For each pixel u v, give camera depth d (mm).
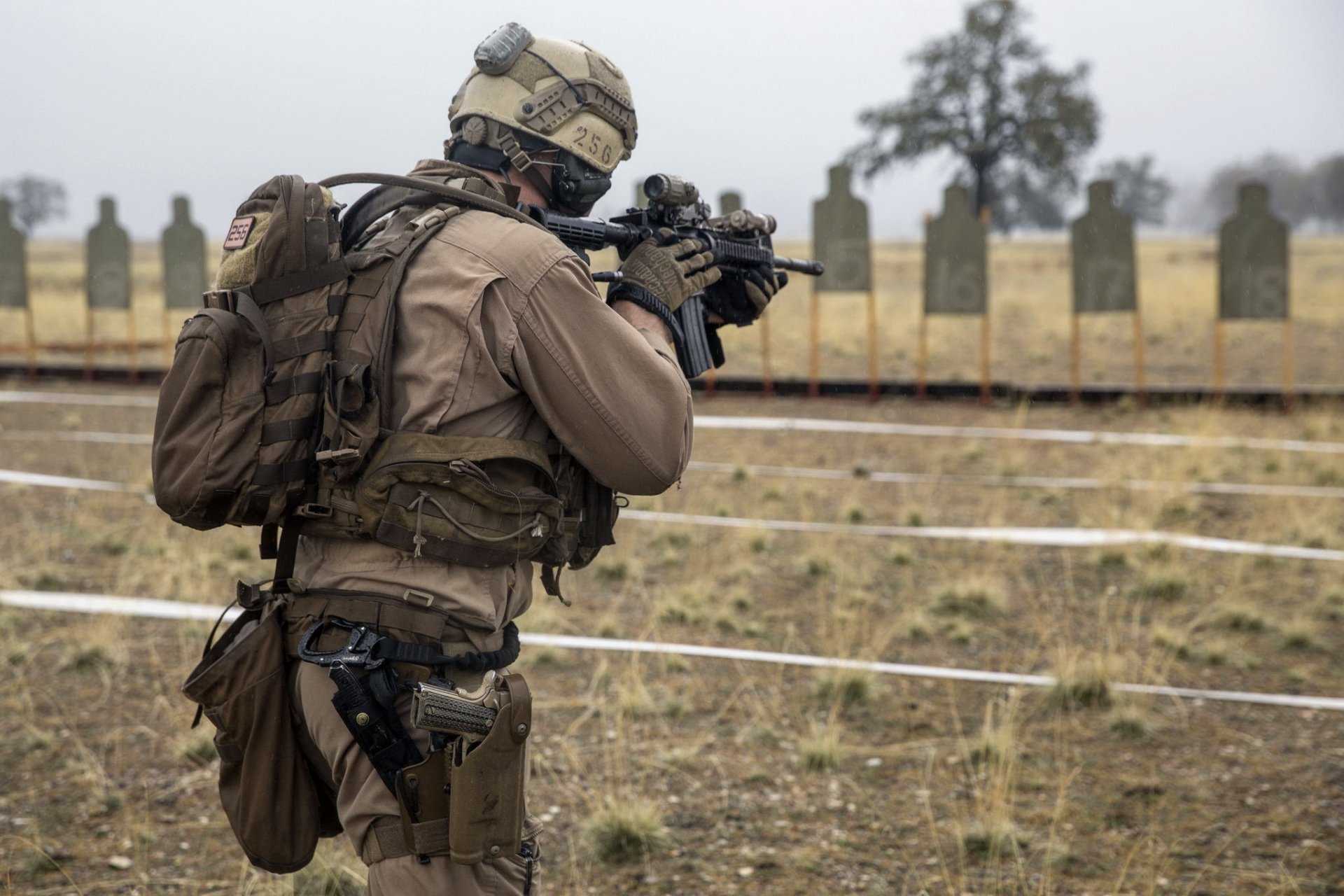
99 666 14828
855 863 10469
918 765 12539
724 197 37500
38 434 31531
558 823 11242
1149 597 18203
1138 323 35562
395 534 5566
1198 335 61375
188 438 5562
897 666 15352
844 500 24562
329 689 5766
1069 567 19812
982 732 12844
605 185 6590
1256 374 44969
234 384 5594
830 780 12188
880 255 165625
